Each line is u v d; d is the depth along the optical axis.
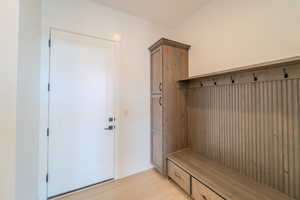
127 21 2.29
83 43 1.92
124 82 2.27
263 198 1.20
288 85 1.23
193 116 2.33
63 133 1.79
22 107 1.06
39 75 1.62
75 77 1.87
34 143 1.47
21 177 1.08
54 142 1.74
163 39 2.18
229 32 1.77
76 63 1.88
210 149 2.03
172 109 2.28
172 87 2.28
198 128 2.23
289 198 1.20
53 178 1.73
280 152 1.29
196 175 1.58
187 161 1.94
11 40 0.87
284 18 1.28
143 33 2.46
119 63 2.22
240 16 1.64
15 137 0.88
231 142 1.73
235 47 1.70
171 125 2.26
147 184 2.03
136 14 2.34
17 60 0.89
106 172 2.10
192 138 2.35
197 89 2.25
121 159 2.22
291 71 1.21
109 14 2.13
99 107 2.04
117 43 2.20
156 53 2.36
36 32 1.47
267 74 1.37
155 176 2.26
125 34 2.27
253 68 1.36
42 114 1.67
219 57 1.91
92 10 1.99
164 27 2.70
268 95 1.37
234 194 1.26
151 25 2.56
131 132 2.33
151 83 2.53
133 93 2.36
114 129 2.16
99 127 2.04
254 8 1.50
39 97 1.63
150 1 2.03
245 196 1.23
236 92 1.67
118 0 1.99
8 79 0.86
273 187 1.34
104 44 2.08
